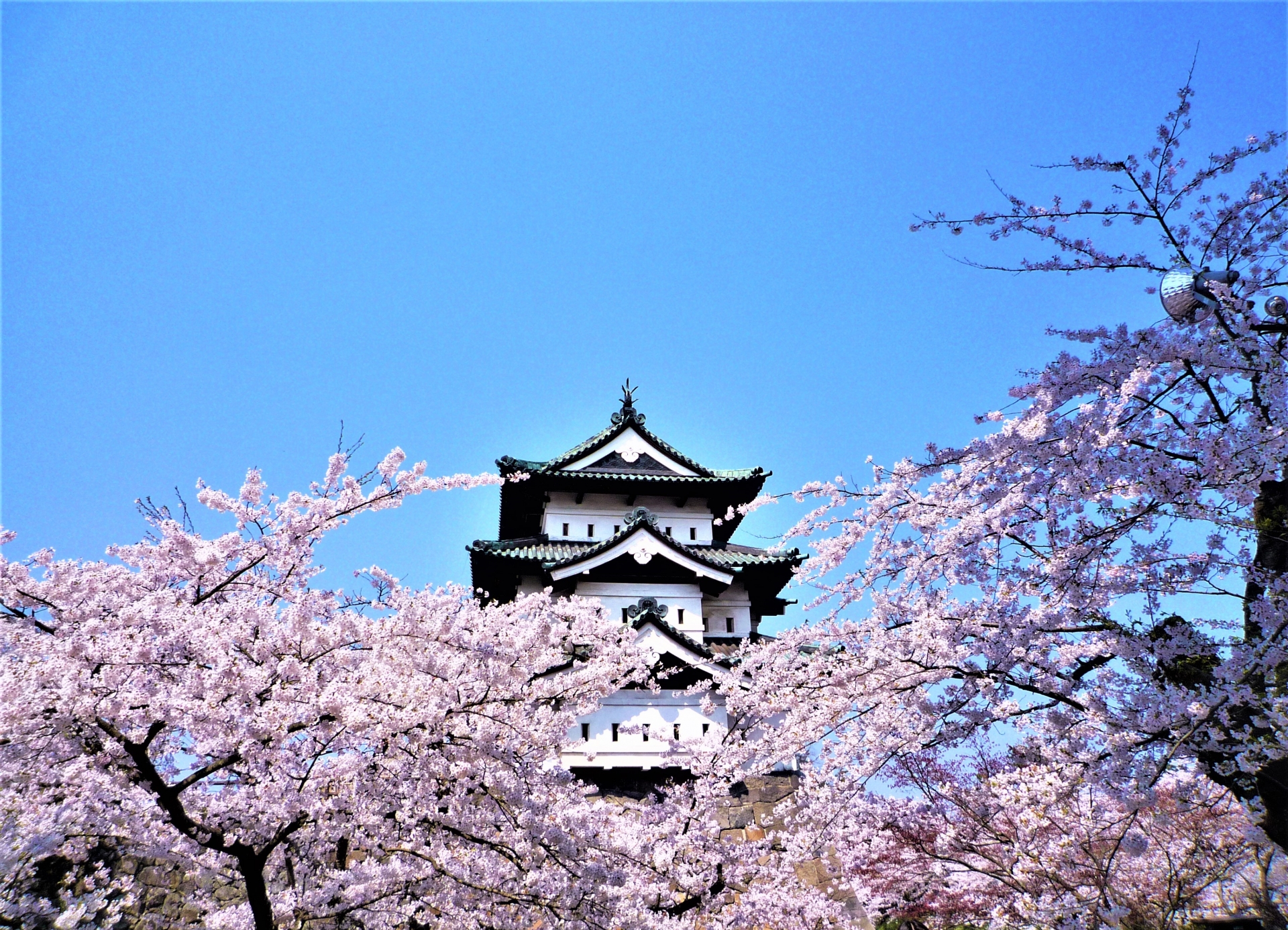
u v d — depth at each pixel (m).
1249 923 11.06
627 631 12.37
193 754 7.91
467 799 8.77
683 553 24.75
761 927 12.32
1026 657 7.57
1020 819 8.78
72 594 8.01
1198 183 7.35
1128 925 10.33
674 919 10.31
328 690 7.51
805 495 8.45
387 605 9.90
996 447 7.00
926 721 8.01
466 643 8.66
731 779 11.56
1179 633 6.89
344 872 8.68
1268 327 6.63
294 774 7.59
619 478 27.50
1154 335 6.64
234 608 7.69
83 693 6.90
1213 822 11.33
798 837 10.84
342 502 8.39
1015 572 7.58
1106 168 7.37
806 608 9.32
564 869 8.57
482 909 9.07
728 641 25.64
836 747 9.07
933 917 15.87
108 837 9.05
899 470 7.62
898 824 11.09
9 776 7.28
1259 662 6.49
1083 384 6.93
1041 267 7.61
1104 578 7.06
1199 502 6.48
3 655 7.54
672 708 21.00
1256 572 6.56
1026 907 9.44
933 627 7.85
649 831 10.96
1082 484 6.55
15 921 8.18
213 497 8.50
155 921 11.29
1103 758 7.16
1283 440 5.90
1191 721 6.63
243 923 9.48
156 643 6.88
